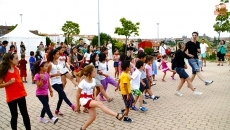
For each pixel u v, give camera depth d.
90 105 5.30
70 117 6.93
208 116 6.91
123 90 6.48
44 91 6.05
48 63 6.73
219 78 13.34
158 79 13.41
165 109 7.64
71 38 44.09
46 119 6.77
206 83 9.88
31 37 31.27
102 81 8.05
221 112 7.27
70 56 12.57
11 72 5.11
